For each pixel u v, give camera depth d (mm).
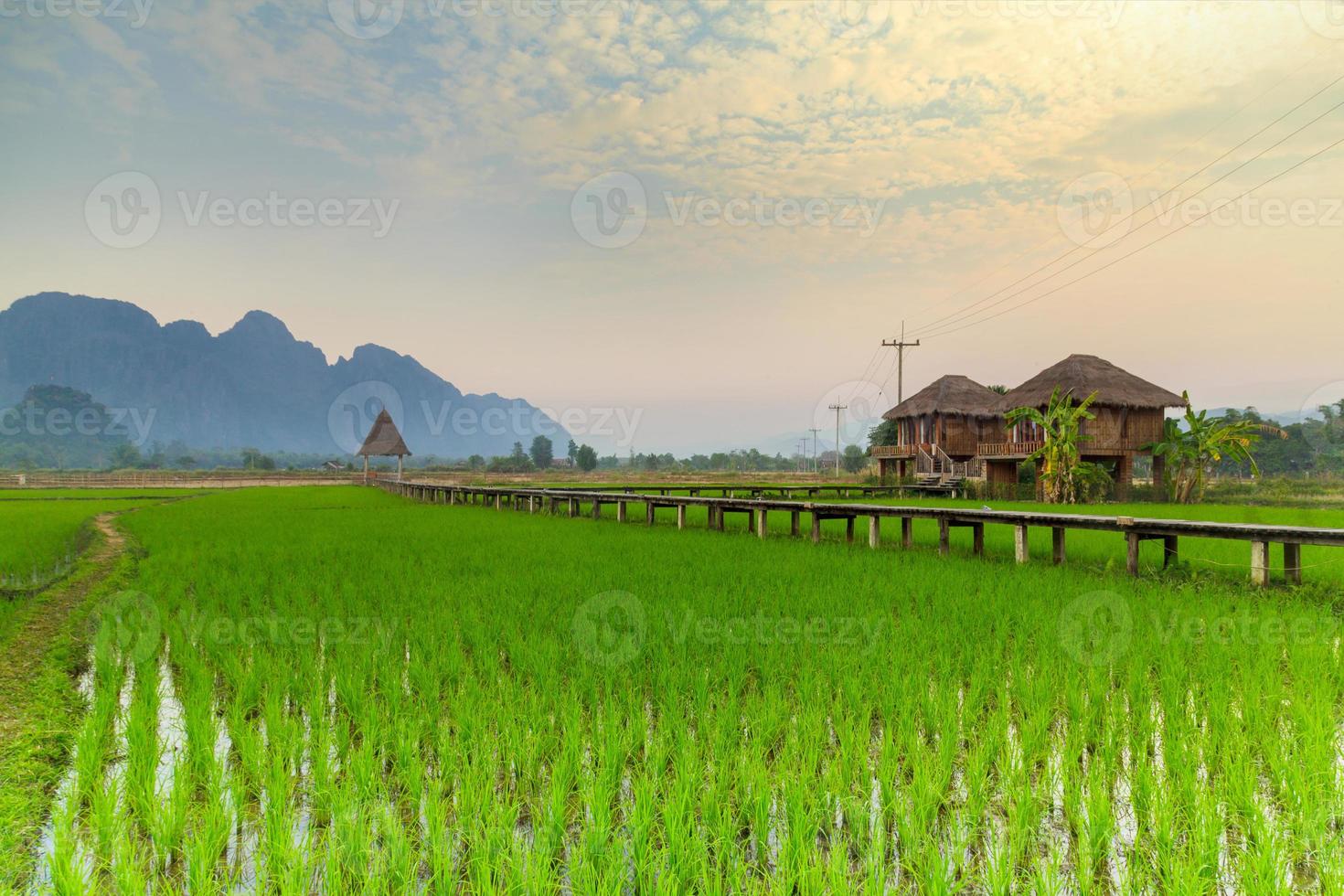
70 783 4309
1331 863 3314
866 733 4656
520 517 23188
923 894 3213
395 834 3553
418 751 4617
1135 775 4090
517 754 4402
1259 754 4473
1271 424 32719
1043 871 3373
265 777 4148
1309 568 10320
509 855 3389
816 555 12516
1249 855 3305
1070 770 4254
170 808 3730
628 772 4371
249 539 15836
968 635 6820
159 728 5148
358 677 5660
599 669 5953
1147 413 37625
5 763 4395
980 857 3592
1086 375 37688
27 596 9609
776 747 4730
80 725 5109
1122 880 3281
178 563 11938
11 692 5711
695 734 4797
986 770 4254
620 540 15156
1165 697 5125
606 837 3520
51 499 35438
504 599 8523
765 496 31531
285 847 3414
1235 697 5289
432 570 10969
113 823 3623
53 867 3174
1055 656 6184
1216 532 9422
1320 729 4473
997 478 41000
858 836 3621
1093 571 10742
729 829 3572
